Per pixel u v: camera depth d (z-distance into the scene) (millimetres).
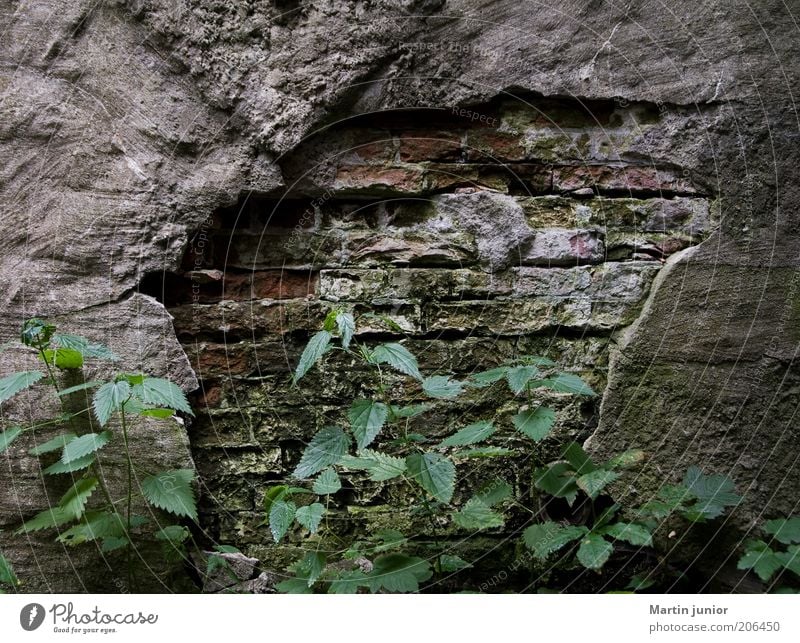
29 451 1453
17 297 1543
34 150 1552
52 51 1558
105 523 1445
